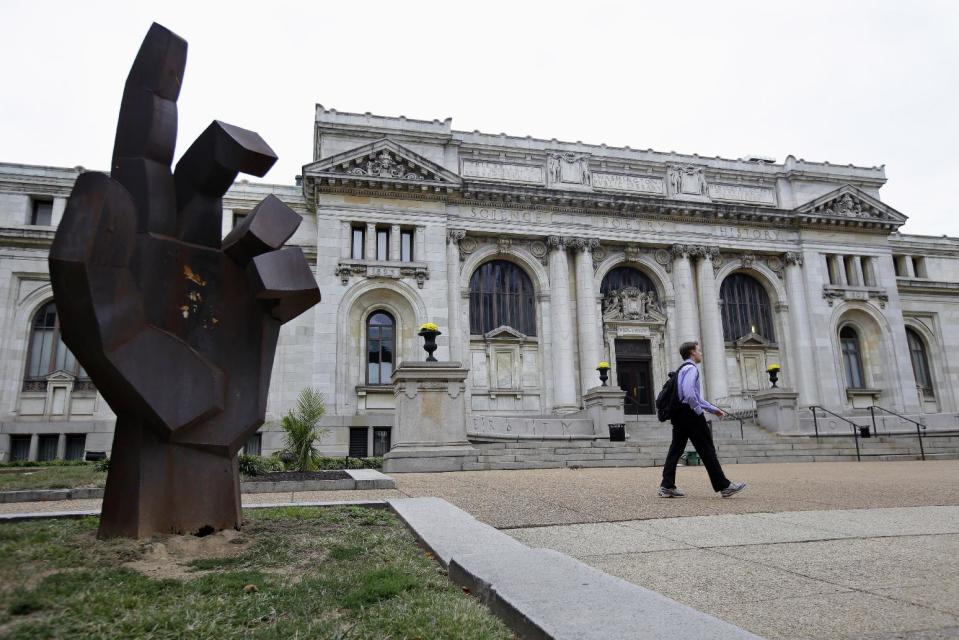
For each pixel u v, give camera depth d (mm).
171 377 6633
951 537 7090
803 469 19047
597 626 3639
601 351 38969
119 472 6727
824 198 43375
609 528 7902
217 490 7043
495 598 4445
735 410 37281
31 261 35656
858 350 44156
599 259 40938
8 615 4270
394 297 36625
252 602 4645
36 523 7875
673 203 40938
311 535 7207
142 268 6633
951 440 27469
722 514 8938
